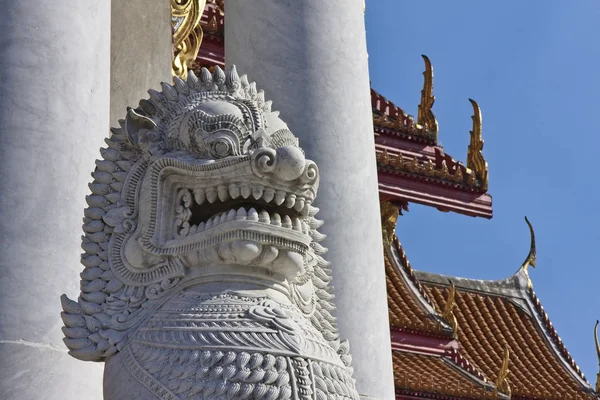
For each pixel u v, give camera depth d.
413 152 19.42
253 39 8.23
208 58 15.16
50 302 6.54
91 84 7.23
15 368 6.34
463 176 19.33
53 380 6.42
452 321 22.62
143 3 10.30
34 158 6.77
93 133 7.13
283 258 5.60
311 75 8.08
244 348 5.28
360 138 8.09
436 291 26.20
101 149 5.95
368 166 8.08
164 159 5.75
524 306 27.03
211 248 5.55
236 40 8.38
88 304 5.63
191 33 11.66
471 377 22.28
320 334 5.71
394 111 19.70
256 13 8.27
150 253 5.67
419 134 19.45
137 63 10.17
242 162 5.54
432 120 19.53
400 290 22.64
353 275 7.71
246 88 6.02
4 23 7.01
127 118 5.93
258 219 5.51
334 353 5.66
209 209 5.76
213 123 5.74
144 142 5.87
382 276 7.96
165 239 5.68
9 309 6.43
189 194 5.72
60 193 6.79
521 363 25.83
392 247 22.58
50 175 6.79
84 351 5.52
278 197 5.59
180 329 5.37
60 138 6.89
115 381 5.43
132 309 5.62
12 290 6.47
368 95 8.36
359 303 7.68
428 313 22.56
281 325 5.40
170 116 5.95
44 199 6.72
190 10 11.41
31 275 6.54
